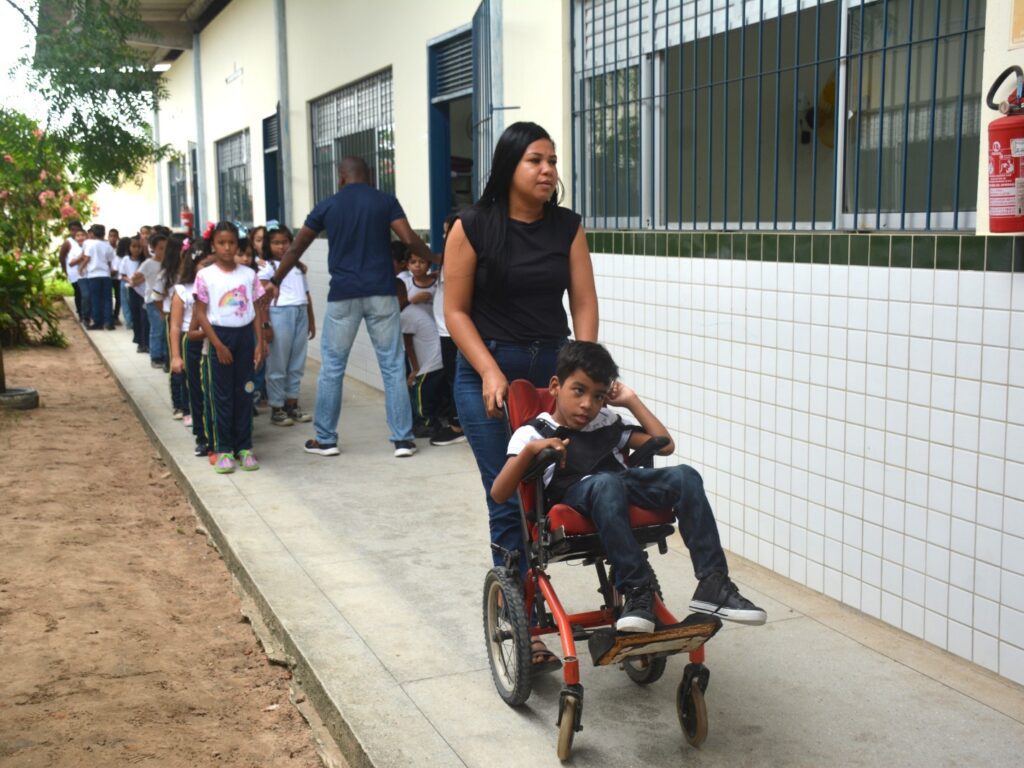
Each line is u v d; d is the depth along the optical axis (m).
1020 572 3.56
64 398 11.03
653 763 3.21
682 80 5.43
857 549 4.27
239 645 4.55
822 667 3.84
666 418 5.49
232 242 6.90
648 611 2.99
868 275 4.08
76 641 4.57
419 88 9.21
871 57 4.36
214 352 6.92
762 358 4.72
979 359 3.64
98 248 16.70
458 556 5.23
